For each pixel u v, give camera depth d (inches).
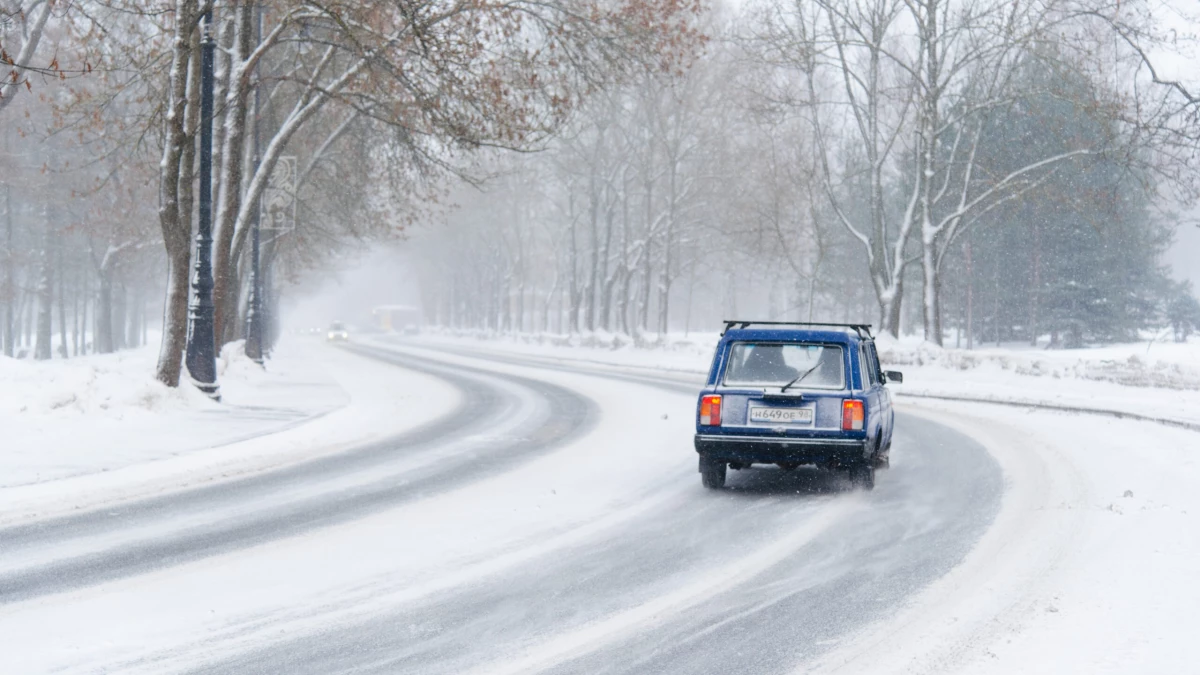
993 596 309.4
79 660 251.0
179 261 946.1
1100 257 2815.0
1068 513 443.8
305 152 1883.6
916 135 1855.3
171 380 935.7
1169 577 324.2
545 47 1212.5
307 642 267.0
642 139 2849.4
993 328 3225.9
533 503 485.7
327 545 387.9
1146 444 685.3
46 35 1739.7
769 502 490.9
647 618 290.0
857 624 283.0
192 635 272.5
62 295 3056.1
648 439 767.7
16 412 743.7
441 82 1085.8
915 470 600.7
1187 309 3095.5
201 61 967.0
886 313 1822.1
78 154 2352.4
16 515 447.2
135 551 376.2
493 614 294.2
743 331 533.0
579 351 2721.5
